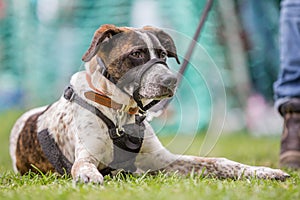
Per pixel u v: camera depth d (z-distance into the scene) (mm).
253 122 26312
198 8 25469
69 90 9305
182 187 7496
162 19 24875
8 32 28672
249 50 27562
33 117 10742
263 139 22375
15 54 28734
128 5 25062
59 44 27094
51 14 27578
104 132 8922
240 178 9125
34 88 27969
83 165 8609
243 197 6828
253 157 14172
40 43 27953
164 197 6711
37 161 10180
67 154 9555
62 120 9578
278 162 12547
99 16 25625
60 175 9703
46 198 6949
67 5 26922
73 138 9328
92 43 8805
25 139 10477
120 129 8930
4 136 22188
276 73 27766
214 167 9406
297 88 12016
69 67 26359
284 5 12289
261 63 27891
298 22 12078
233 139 22266
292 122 11953
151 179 8461
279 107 12219
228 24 26562
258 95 27594
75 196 6980
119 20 25109
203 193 6988
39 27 28094
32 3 28234
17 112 26781
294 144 11844
